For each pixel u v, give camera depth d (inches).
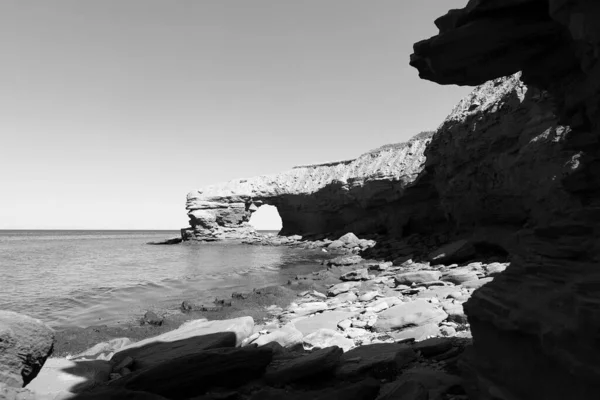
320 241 2731.3
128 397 291.0
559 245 223.1
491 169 1093.1
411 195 2027.6
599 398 159.8
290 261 1863.9
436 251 1243.2
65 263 2033.7
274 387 335.9
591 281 180.7
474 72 287.4
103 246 3789.4
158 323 697.6
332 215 2977.4
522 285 231.3
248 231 3543.3
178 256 2336.4
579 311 172.4
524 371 208.4
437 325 484.1
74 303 954.7
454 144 1341.0
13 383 298.5
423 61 295.6
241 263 1836.9
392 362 341.7
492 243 1034.7
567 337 177.8
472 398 245.9
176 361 331.0
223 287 1155.9
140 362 401.4
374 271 1254.3
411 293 776.3
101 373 377.7
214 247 2984.7
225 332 466.9
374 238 2313.0
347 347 456.8
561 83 268.8
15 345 304.2
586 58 209.6
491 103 1166.3
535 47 254.1
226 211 3518.7
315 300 871.7
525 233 264.1
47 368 371.9
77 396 291.7
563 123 285.9
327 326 569.3
